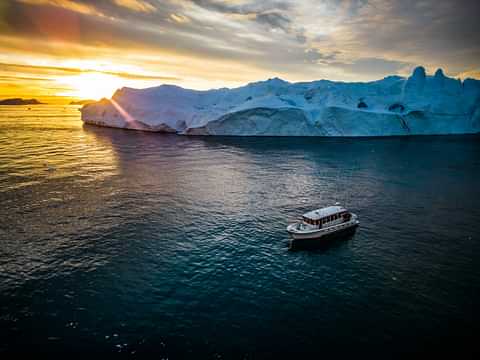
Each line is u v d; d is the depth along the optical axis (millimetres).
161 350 22219
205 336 23547
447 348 22688
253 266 33156
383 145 112438
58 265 32406
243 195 55531
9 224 41719
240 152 96250
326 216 40656
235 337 23500
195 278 30734
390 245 38250
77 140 116500
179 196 54281
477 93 152125
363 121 136875
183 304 26969
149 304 26891
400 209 49844
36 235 38812
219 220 44719
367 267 33281
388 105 146875
